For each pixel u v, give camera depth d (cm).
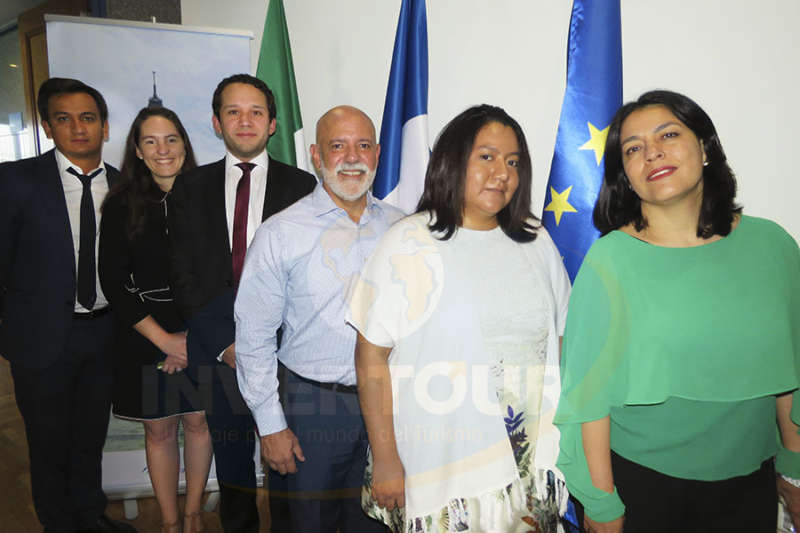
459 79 209
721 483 93
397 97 176
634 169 94
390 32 211
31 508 182
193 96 183
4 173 151
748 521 94
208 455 148
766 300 89
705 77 185
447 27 207
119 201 148
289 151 187
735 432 91
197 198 133
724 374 88
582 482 92
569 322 95
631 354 91
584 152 158
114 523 170
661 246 95
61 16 171
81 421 165
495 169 87
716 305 88
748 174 185
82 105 152
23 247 151
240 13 220
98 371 164
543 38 199
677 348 88
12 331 153
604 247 98
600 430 93
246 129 141
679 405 90
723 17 181
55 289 152
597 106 158
